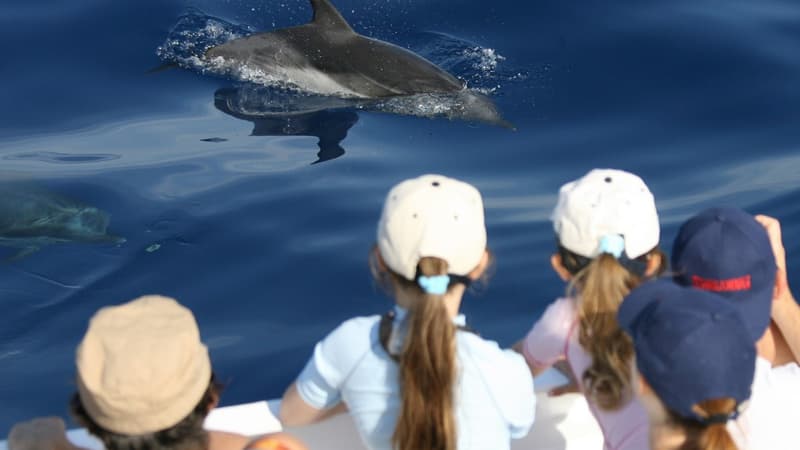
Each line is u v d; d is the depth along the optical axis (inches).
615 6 429.4
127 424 118.2
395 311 149.0
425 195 141.9
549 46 411.2
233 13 441.1
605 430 158.6
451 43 419.8
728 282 147.4
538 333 163.9
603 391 151.6
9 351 257.8
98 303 273.7
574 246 155.5
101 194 316.8
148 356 117.1
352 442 164.6
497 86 391.9
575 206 154.7
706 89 380.2
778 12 426.9
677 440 127.3
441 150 351.6
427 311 135.6
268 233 298.4
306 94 389.4
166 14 428.8
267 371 245.6
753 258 147.2
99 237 298.0
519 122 368.5
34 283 281.7
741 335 125.9
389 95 387.9
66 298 276.1
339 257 287.1
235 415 164.9
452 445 136.0
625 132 359.3
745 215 151.9
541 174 335.3
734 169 335.3
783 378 156.3
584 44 409.4
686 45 403.9
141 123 361.4
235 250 291.6
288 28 409.7
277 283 277.7
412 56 403.2
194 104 376.8
